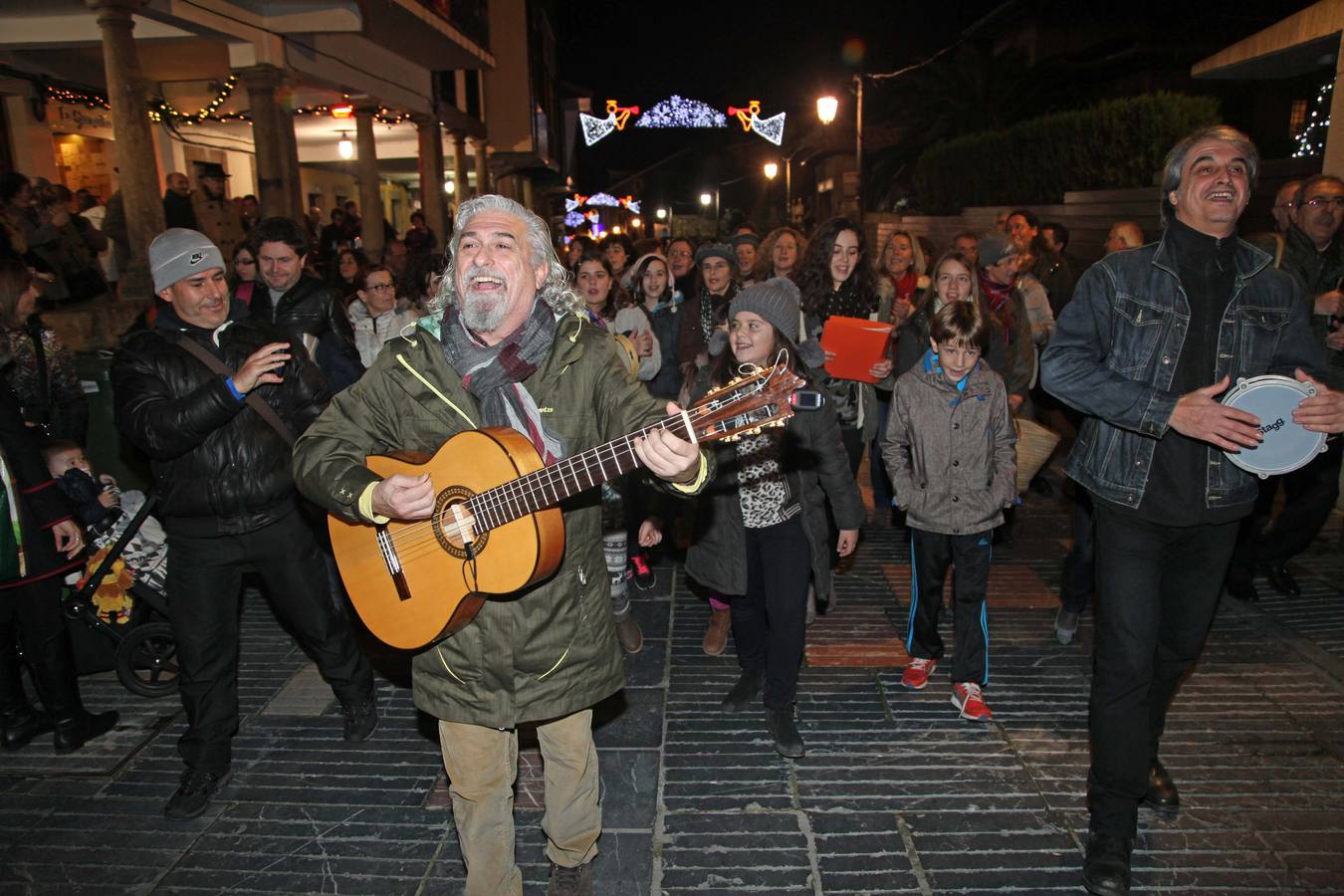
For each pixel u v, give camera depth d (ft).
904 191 82.17
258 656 15.47
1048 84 82.33
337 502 8.09
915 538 13.29
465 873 10.00
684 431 7.10
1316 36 22.26
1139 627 9.38
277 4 33.91
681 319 19.51
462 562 8.09
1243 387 8.70
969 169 61.62
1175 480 9.13
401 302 19.27
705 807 11.00
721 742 12.45
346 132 58.08
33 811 11.23
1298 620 15.69
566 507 8.25
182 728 13.24
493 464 7.88
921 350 16.90
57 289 25.34
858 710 13.25
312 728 13.12
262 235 15.25
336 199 81.82
